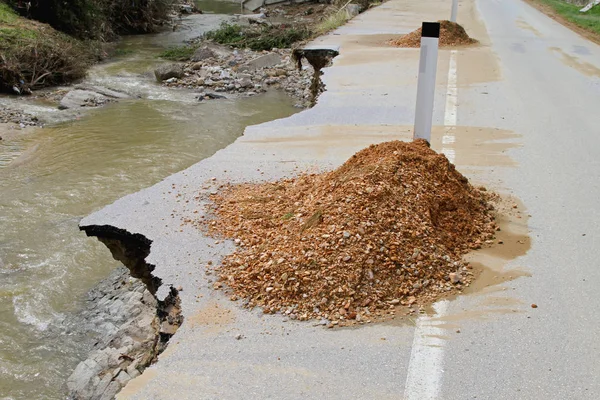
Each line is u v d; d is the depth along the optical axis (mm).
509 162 6988
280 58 20078
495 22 21312
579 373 3391
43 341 6363
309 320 3908
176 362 3527
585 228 5262
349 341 3682
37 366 5949
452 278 4344
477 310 4008
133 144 12203
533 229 5230
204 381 3352
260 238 4809
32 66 16672
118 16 25953
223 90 17047
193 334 3789
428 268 4375
